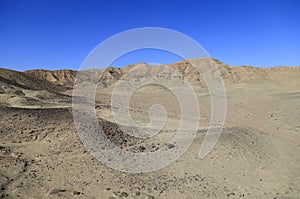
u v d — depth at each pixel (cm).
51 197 771
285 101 2578
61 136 1154
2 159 973
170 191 805
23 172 912
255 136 1306
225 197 777
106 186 833
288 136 1490
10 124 1231
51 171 924
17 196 773
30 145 1097
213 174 909
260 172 934
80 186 834
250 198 774
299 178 908
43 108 1619
